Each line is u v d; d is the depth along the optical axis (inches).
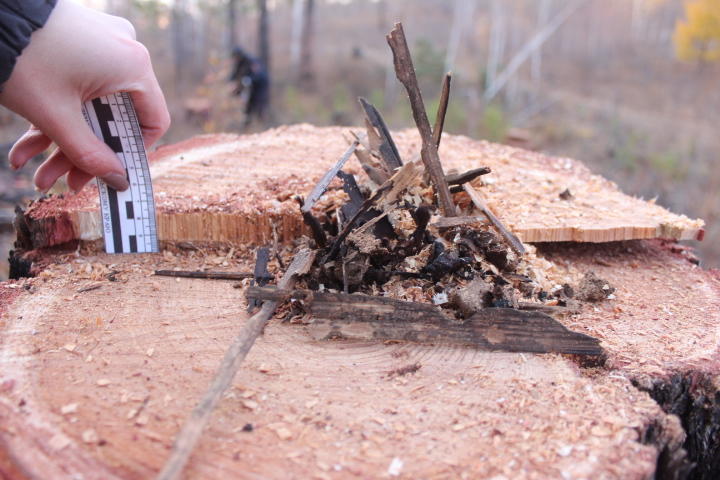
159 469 9.3
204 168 18.9
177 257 15.5
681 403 11.7
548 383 11.2
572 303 13.8
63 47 11.7
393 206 13.3
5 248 29.7
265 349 12.0
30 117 12.0
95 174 13.1
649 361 11.9
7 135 49.1
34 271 14.6
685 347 12.4
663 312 13.8
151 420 10.2
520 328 12.0
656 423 10.5
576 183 19.1
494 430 10.2
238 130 56.1
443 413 10.5
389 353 12.0
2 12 10.9
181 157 19.8
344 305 12.2
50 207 15.6
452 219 13.2
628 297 14.4
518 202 17.2
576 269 15.8
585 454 9.8
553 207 17.1
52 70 11.7
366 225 13.1
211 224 15.6
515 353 12.0
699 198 48.1
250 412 10.4
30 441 9.6
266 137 22.2
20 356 11.4
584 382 11.2
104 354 11.6
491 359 11.9
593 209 17.0
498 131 64.6
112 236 14.2
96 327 12.4
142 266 14.9
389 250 13.5
